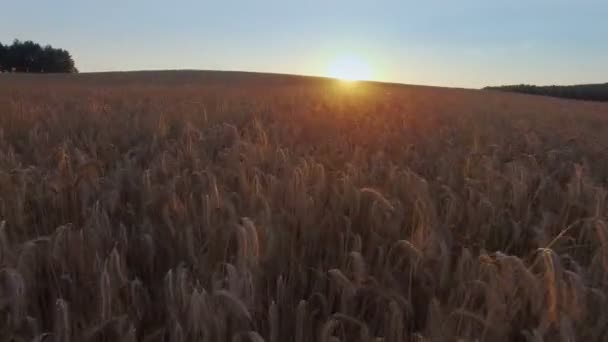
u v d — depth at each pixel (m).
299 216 2.86
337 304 2.26
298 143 5.87
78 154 4.16
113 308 1.96
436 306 1.89
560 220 3.26
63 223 2.94
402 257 2.40
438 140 6.46
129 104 10.49
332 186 3.40
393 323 1.88
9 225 2.72
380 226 2.75
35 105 10.11
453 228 2.99
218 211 2.62
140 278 2.43
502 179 3.79
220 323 1.76
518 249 2.98
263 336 1.99
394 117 9.57
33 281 2.07
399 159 4.95
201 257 2.33
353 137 6.30
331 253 2.63
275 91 21.30
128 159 4.15
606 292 2.15
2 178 3.17
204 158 4.45
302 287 2.36
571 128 9.89
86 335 1.78
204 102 12.45
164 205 2.90
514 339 2.05
